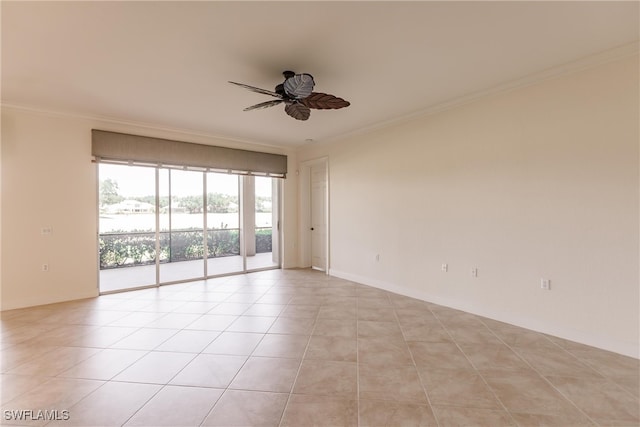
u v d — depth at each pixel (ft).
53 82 10.33
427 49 8.41
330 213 18.88
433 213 13.25
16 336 9.87
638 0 6.40
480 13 6.86
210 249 21.83
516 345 9.14
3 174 12.35
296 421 5.96
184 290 15.58
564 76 9.41
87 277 14.19
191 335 9.99
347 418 6.04
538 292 10.08
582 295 9.14
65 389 7.00
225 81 10.32
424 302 13.48
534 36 7.79
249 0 6.36
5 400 6.60
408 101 12.30
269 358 8.46
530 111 10.18
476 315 11.76
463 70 9.65
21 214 12.67
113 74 9.77
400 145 14.61
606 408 6.26
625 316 8.40
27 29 7.29
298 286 16.35
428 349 8.96
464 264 12.17
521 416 6.05
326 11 6.76
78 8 6.53
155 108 12.94
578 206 9.19
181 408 6.35
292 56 8.75
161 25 7.23
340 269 18.33
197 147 17.08
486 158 11.38
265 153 19.86
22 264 12.72
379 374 7.63
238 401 6.59
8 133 12.37
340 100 9.36
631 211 8.28
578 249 9.20
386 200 15.37
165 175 18.44
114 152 14.55
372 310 12.45
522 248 10.44
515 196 10.59
